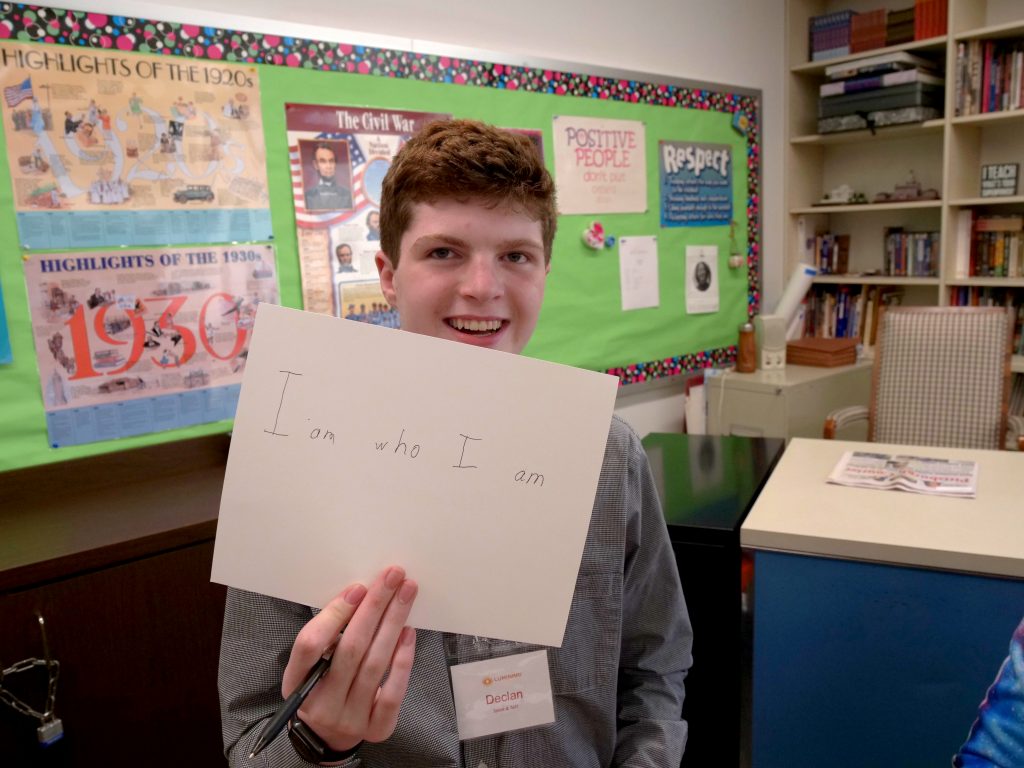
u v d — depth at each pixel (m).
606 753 0.76
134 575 1.30
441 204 0.65
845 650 1.36
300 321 0.52
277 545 0.52
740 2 3.19
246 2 1.80
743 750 1.48
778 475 1.71
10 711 1.17
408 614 0.53
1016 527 1.32
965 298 3.12
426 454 0.53
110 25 1.58
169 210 1.70
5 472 1.52
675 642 0.83
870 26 3.19
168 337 1.73
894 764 1.34
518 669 0.71
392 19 2.09
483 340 0.68
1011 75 2.83
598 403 0.55
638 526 0.79
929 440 2.51
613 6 2.70
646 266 2.87
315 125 1.93
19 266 1.52
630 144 2.75
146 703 1.33
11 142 1.49
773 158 3.45
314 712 0.52
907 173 3.43
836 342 3.25
